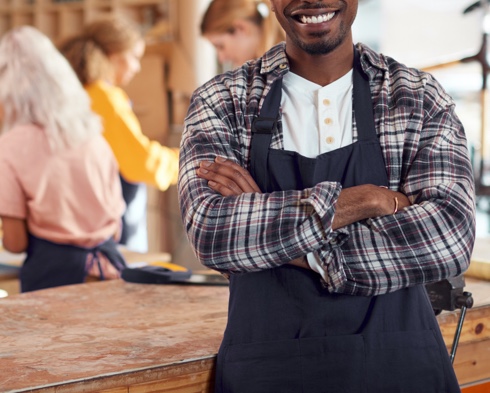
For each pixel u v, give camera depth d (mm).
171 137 5199
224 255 1626
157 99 5211
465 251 1651
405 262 1624
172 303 2150
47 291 2316
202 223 1656
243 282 1674
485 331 2062
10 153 3260
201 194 1699
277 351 1610
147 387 1565
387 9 5605
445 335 1961
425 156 1717
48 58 3328
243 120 1795
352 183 1701
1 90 3289
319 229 1582
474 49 5312
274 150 1733
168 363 1587
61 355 1644
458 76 5125
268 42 4074
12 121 3318
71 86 3367
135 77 5219
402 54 5645
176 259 5047
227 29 4062
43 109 3277
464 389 2061
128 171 4184
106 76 4148
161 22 5949
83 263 3363
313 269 1636
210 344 1729
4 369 1544
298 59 1793
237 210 1636
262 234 1605
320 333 1619
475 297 2121
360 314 1633
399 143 1721
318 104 1754
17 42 3293
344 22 1735
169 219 5109
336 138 1729
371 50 1817
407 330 1627
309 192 1621
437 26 5480
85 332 1842
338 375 1594
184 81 5262
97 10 6961
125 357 1626
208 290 2322
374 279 1611
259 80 1813
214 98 1832
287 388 1602
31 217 3330
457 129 1788
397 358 1602
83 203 3373
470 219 1678
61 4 7289
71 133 3324
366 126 1730
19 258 3707
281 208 1613
